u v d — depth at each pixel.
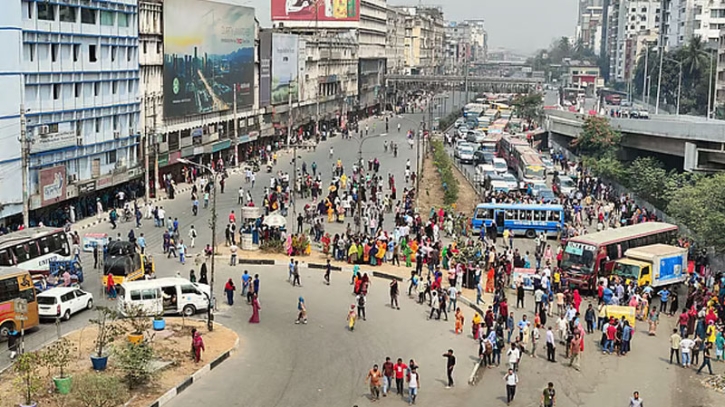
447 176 97.94
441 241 67.38
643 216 72.81
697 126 81.69
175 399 34.00
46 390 32.97
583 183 92.56
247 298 49.62
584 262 55.16
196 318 45.41
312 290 52.66
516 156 105.56
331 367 38.69
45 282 47.16
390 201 80.06
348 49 171.62
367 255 59.06
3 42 58.53
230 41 105.00
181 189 86.38
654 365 41.34
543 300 47.75
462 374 38.69
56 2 64.56
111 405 32.03
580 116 123.00
